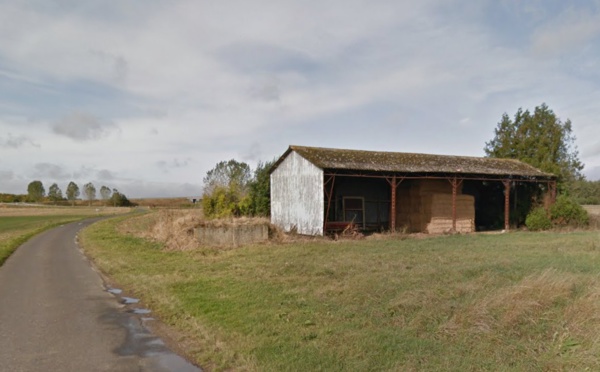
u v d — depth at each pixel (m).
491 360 5.30
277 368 5.16
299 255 15.49
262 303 8.34
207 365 5.47
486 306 7.09
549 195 29.41
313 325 6.90
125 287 10.67
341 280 10.40
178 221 23.17
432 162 27.28
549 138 37.50
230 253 16.66
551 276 8.96
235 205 31.62
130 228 33.62
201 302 8.55
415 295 8.21
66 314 8.08
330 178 23.39
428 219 25.94
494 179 27.47
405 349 5.69
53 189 125.31
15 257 16.67
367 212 28.36
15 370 5.34
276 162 26.56
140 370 5.33
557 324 6.52
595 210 37.06
